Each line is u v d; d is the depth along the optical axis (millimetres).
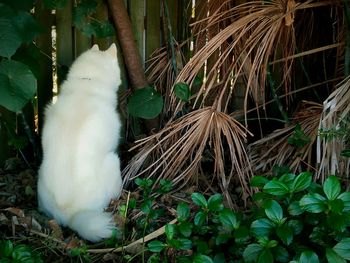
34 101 1725
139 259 1292
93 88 1504
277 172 1485
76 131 1424
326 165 1429
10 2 1327
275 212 1108
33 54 1596
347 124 1413
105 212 1422
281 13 1579
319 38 1819
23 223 1399
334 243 1100
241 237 1129
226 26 1701
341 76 1697
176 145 1575
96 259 1296
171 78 1728
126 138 1773
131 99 1578
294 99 1823
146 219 1302
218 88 1713
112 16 1690
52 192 1426
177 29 1785
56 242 1349
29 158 1759
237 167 1537
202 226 1234
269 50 1576
